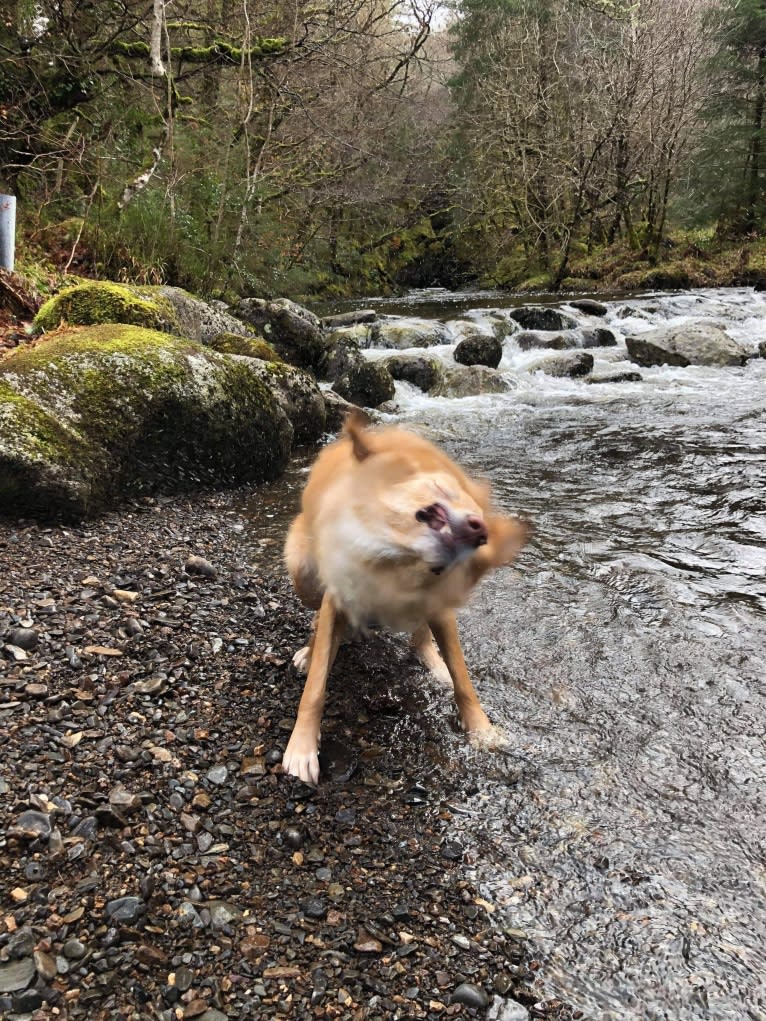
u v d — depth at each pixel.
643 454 7.07
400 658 3.50
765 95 25.17
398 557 2.13
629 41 22.84
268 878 2.18
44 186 11.82
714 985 1.91
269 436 6.23
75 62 12.06
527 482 6.34
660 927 2.08
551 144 25.25
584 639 3.64
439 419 9.05
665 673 3.34
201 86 18.00
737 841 2.39
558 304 18.17
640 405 9.51
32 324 6.97
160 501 5.50
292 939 1.98
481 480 2.83
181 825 2.32
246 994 1.82
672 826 2.46
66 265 10.26
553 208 27.16
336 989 1.85
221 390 5.85
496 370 11.21
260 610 3.83
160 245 12.54
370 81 21.38
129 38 13.84
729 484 6.02
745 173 25.94
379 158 21.19
